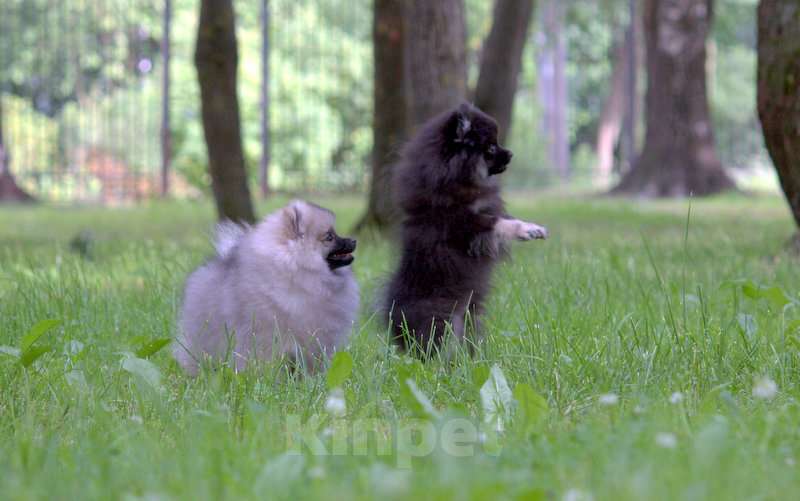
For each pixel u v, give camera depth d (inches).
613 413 165.6
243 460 140.5
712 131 864.9
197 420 161.8
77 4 1003.9
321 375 199.5
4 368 199.9
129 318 260.4
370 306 247.1
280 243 208.2
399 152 274.4
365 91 1021.2
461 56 472.4
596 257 376.8
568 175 1204.5
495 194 241.0
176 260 360.2
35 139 986.1
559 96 1288.1
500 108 530.6
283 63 989.2
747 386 187.8
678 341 208.4
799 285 298.4
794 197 366.0
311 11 1023.0
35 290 295.0
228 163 445.7
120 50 1021.8
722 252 405.4
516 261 336.8
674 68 849.5
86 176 974.4
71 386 183.6
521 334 224.1
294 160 992.2
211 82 440.1
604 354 206.8
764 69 357.7
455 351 213.3
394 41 460.1
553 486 128.7
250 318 207.0
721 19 1344.7
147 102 997.8
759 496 122.9
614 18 1289.4
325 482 126.8
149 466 140.0
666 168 860.0
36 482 131.9
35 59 1020.5
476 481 125.5
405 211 237.3
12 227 611.8
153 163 985.5
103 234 552.1
